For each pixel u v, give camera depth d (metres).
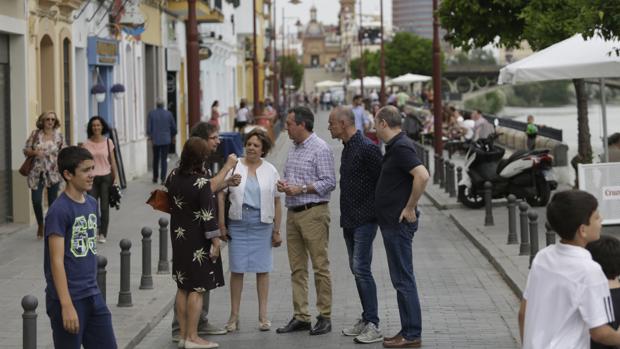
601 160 21.94
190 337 10.97
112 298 13.48
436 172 31.19
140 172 33.19
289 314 12.88
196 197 10.73
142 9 33.59
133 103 32.25
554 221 6.25
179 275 10.88
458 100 92.12
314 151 11.45
